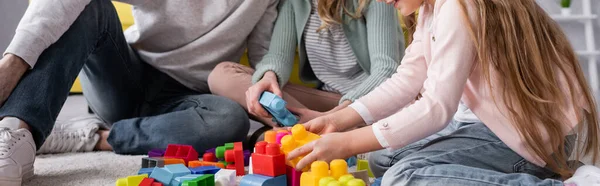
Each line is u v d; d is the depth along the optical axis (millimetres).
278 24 1530
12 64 1063
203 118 1360
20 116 1039
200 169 930
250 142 1457
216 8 1486
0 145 978
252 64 1591
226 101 1396
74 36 1180
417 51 1034
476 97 874
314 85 1600
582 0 2701
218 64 1503
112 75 1452
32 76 1082
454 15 833
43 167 1200
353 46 1510
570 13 2672
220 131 1347
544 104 833
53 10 1123
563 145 855
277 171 856
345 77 1545
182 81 1552
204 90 1584
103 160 1285
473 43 830
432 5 956
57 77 1113
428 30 938
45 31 1100
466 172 770
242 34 1515
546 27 883
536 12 880
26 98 1056
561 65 866
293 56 1514
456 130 947
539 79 833
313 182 799
